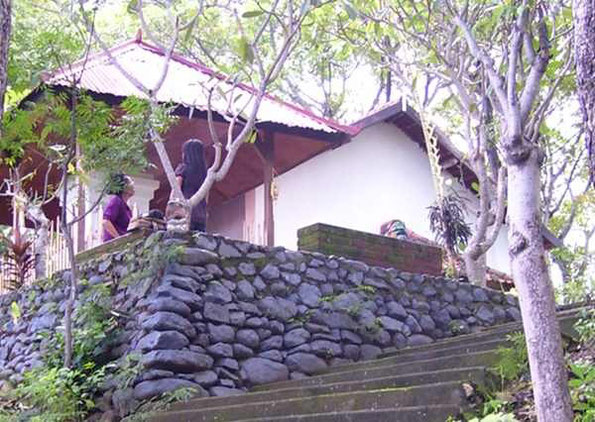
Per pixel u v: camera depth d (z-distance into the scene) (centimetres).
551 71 787
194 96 1195
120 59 1284
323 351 898
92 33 960
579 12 393
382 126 1675
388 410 581
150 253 863
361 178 1633
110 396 811
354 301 945
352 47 1148
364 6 1054
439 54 1025
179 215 912
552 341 477
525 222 496
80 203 960
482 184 1259
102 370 820
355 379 762
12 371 965
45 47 861
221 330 847
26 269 1122
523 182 505
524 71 712
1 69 444
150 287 852
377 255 1043
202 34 1394
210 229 1552
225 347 842
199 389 805
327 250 1005
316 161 1591
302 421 616
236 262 888
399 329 963
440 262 1101
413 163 1688
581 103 393
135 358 806
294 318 900
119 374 804
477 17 817
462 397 580
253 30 1288
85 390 821
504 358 630
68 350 835
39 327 959
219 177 942
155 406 763
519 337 671
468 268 1280
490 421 522
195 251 862
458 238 1372
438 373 638
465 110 1202
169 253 845
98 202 882
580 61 392
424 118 1471
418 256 1078
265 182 1274
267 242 1264
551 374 473
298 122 1280
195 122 1239
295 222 1542
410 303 989
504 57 716
